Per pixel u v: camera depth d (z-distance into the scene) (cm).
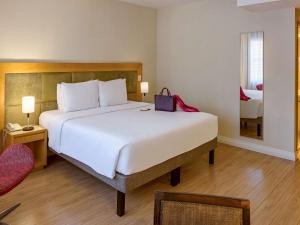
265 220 221
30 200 254
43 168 333
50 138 321
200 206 115
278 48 362
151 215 231
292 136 361
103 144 238
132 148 223
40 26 352
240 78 409
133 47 482
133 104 421
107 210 238
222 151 403
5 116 326
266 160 363
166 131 260
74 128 280
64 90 355
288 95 359
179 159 278
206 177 308
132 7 471
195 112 353
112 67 443
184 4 468
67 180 300
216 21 427
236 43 406
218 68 435
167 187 283
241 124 418
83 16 398
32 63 342
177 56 493
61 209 238
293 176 309
